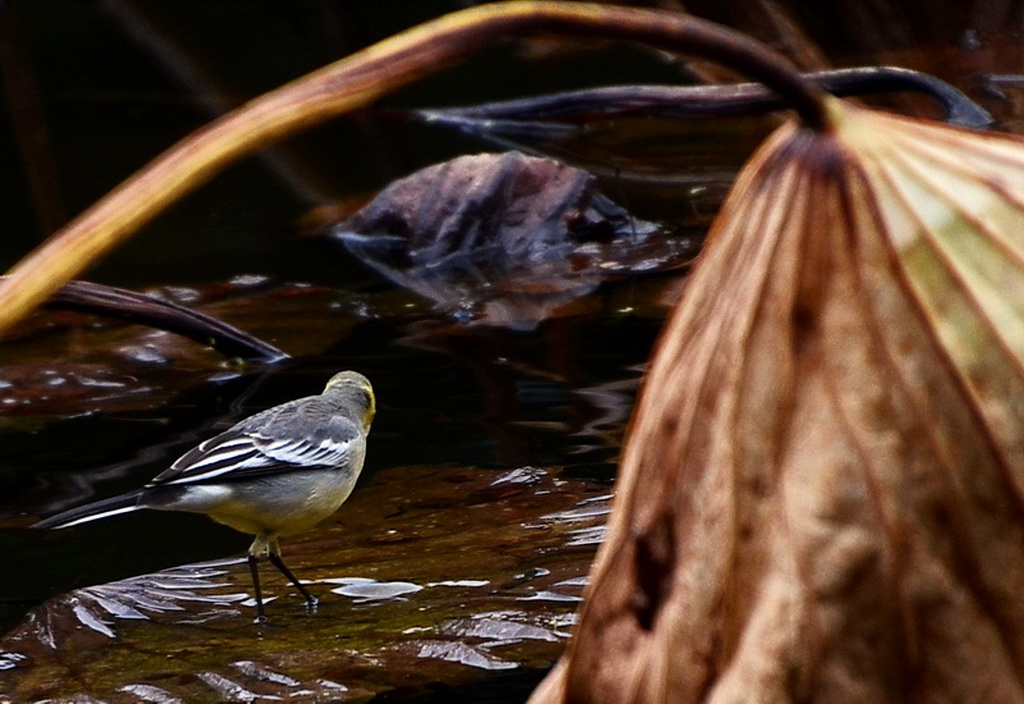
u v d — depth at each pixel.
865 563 3.27
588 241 19.84
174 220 22.14
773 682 3.33
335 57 27.08
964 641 3.23
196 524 11.86
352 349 15.77
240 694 8.39
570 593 9.49
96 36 28.75
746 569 3.39
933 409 3.23
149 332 16.50
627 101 17.47
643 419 3.67
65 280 2.29
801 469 3.32
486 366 14.83
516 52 29.78
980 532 3.22
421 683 8.40
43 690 8.61
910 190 3.28
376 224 20.52
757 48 3.13
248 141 2.41
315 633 9.27
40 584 10.52
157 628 9.55
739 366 3.39
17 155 23.86
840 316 3.29
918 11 24.27
